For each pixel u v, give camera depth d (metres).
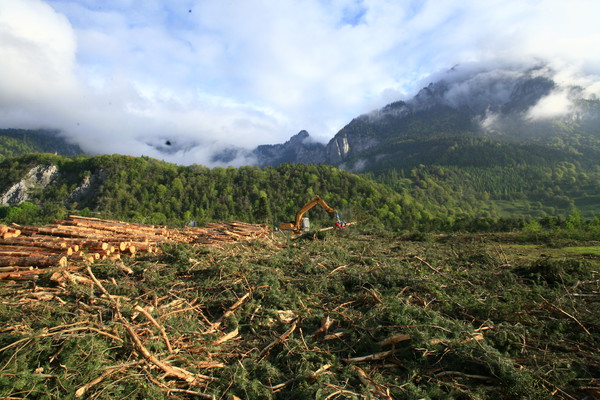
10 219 38.94
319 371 3.68
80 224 9.62
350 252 10.83
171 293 5.78
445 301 5.39
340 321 4.96
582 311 4.93
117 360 3.57
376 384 3.42
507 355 3.82
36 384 2.98
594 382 3.47
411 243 14.58
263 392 3.37
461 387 3.42
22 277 6.25
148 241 9.05
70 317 4.42
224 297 5.73
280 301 5.61
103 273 6.64
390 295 5.64
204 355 4.06
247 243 10.99
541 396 3.19
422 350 3.95
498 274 7.07
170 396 3.33
